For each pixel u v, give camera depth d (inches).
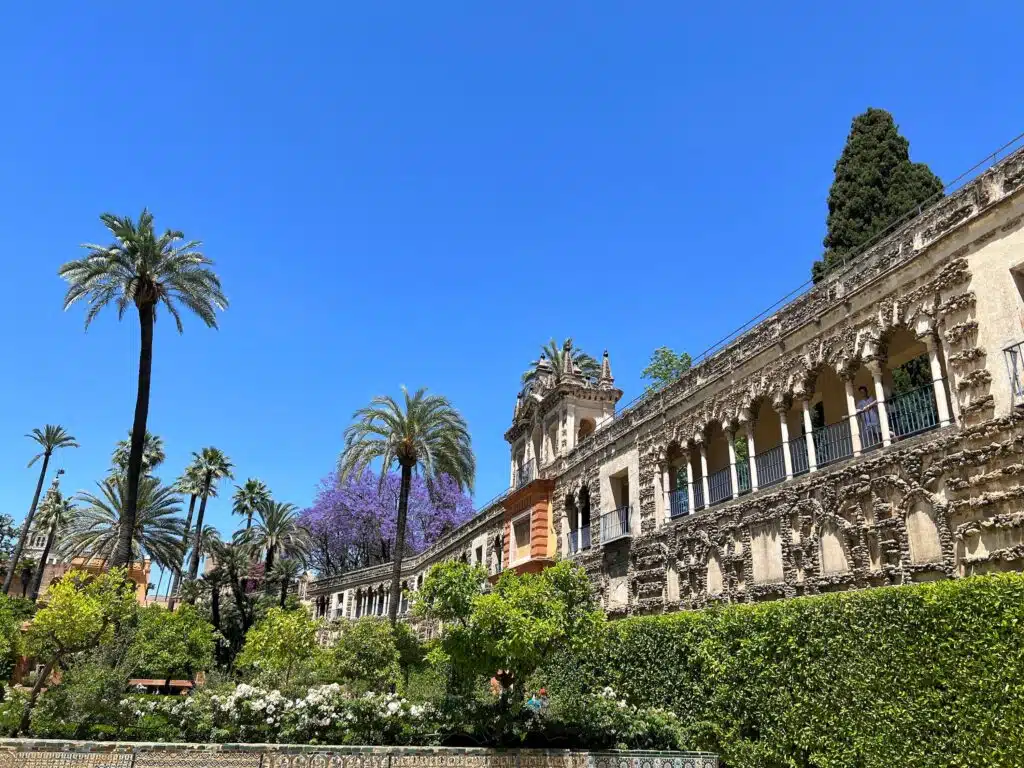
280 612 1176.8
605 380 1710.1
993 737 440.5
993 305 577.0
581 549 1334.9
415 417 1525.6
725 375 949.2
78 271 1300.4
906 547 627.5
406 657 1253.1
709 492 987.3
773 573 802.2
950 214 634.2
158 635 1455.5
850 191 1305.4
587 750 646.5
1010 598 445.7
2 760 558.3
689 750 697.0
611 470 1259.2
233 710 684.7
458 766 611.2
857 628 552.7
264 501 2795.3
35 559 3216.0
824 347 774.5
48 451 2691.9
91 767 564.4
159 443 2940.5
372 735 681.0
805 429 794.2
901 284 676.1
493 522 1798.7
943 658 481.1
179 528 2155.5
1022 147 572.7
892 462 653.3
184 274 1330.0
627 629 886.4
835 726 558.9
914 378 1057.5
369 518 2974.9
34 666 1466.5
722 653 703.7
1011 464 539.5
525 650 623.2
